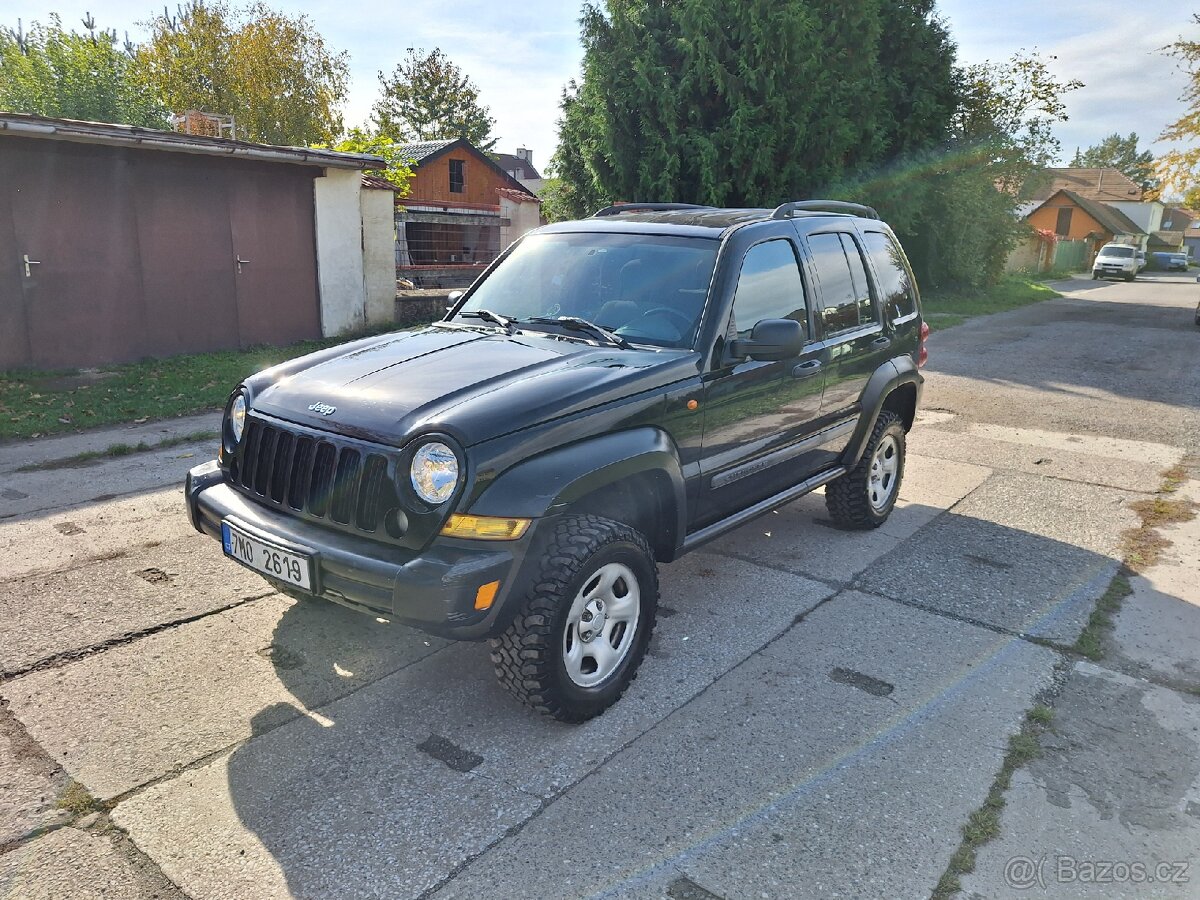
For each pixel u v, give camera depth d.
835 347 4.54
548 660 2.95
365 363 3.53
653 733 3.14
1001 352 13.52
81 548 4.81
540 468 2.91
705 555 4.95
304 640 3.80
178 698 3.31
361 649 3.74
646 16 17.11
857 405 4.89
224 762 2.92
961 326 17.50
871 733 3.16
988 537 5.28
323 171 12.84
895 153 21.83
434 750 3.02
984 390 10.22
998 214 25.17
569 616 3.02
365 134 19.88
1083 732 3.19
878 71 20.06
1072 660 3.73
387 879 2.41
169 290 11.43
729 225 4.18
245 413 3.41
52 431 7.54
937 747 3.07
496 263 4.65
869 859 2.51
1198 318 17.44
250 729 3.12
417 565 2.74
